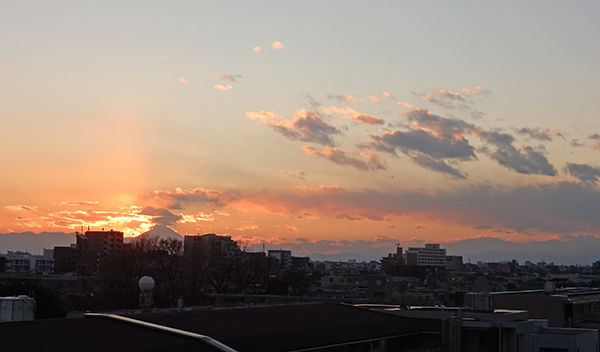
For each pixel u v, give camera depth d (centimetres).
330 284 17312
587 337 5066
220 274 14962
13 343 2883
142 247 12556
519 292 8431
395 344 4762
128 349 2992
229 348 3206
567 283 13775
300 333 3953
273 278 16988
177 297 12662
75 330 3247
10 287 7731
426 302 9506
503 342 4762
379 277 11669
